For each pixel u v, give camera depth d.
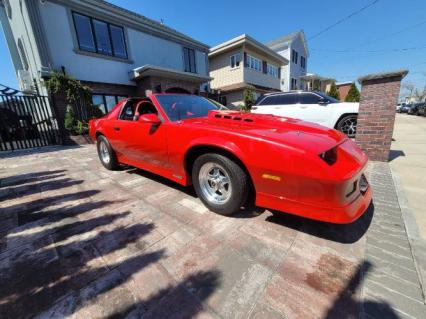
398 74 3.78
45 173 4.20
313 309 1.24
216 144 2.07
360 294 1.33
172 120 2.69
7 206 2.73
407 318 1.18
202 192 2.42
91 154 6.16
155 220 2.27
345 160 1.74
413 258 1.61
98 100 9.97
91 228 2.16
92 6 9.07
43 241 1.97
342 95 34.44
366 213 2.28
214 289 1.40
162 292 1.39
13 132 7.43
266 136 1.87
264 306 1.27
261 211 2.38
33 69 9.51
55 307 1.29
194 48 14.09
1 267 1.65
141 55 11.27
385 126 4.07
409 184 3.05
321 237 1.90
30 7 7.57
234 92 16.59
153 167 3.06
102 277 1.52
